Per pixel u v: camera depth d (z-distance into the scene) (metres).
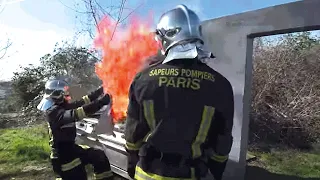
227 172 4.17
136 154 1.95
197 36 1.89
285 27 3.53
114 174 4.55
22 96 13.62
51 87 3.42
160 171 1.79
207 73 1.82
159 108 1.77
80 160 3.45
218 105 1.78
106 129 4.48
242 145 4.03
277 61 7.47
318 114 6.92
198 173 1.82
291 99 7.16
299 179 4.68
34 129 9.53
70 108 3.69
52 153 3.43
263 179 4.68
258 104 7.23
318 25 3.27
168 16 1.93
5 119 11.95
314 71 7.51
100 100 3.27
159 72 1.83
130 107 1.90
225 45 4.14
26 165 5.64
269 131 7.14
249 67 3.99
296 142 6.95
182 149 1.76
